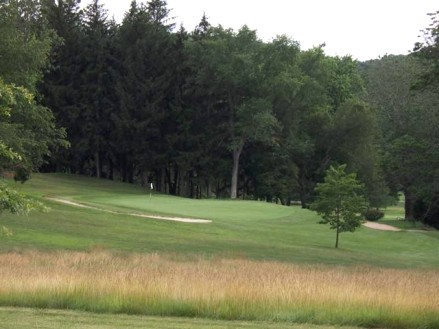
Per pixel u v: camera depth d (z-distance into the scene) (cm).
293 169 6097
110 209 3594
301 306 976
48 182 5228
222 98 6019
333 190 2880
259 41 5766
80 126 5975
